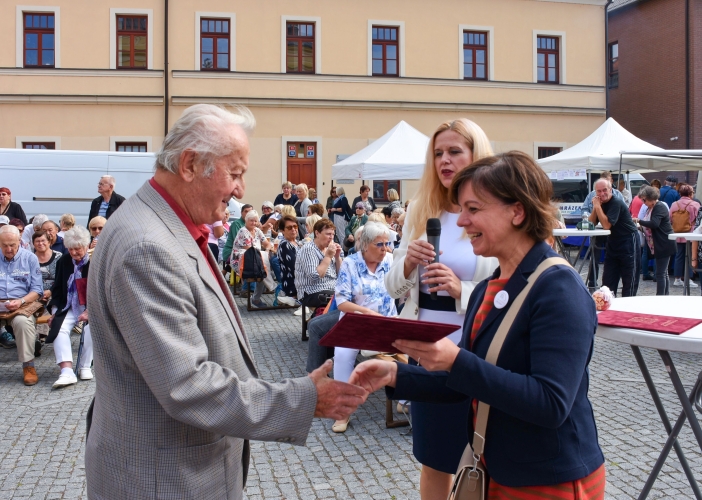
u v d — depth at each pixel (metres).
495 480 1.79
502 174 1.77
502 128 23.66
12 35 20.73
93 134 21.20
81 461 4.20
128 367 1.72
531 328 1.69
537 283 1.72
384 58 22.94
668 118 26.25
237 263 10.49
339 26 22.36
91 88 21.16
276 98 21.98
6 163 13.88
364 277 5.14
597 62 24.33
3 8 20.66
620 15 28.31
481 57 23.59
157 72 21.38
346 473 3.96
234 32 21.73
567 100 24.09
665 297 3.21
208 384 1.63
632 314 2.60
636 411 5.03
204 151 1.79
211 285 1.80
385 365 1.93
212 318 1.77
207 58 21.81
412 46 22.89
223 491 1.83
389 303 5.18
